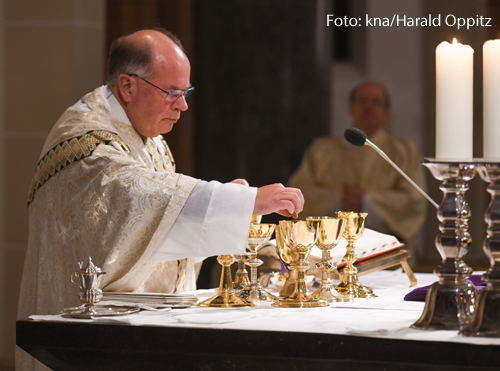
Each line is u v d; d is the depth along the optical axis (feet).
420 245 53.36
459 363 10.50
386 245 19.26
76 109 18.84
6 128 41.01
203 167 58.13
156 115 18.93
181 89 19.01
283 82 57.47
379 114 52.49
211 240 15.43
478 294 11.39
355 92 53.01
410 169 51.11
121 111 19.01
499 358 10.30
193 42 57.47
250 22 57.36
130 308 14.17
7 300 40.91
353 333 11.18
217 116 57.98
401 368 10.91
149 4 49.34
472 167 11.26
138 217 15.88
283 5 57.26
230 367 11.93
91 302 13.55
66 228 17.28
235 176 57.98
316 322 12.30
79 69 40.70
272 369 11.69
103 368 12.59
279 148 57.67
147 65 18.69
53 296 17.44
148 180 16.19
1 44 40.86
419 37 56.34
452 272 11.56
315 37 57.26
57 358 12.73
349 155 52.60
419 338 10.73
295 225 14.53
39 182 18.07
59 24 40.55
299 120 57.47
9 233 41.01
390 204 50.55
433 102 56.03
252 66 57.57
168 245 15.71
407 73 56.44
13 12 40.81
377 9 56.90
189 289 19.95
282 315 13.23
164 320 12.68
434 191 53.62
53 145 17.93
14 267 40.86
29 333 12.70
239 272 17.01
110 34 48.39
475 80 53.21
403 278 21.35
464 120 10.97
